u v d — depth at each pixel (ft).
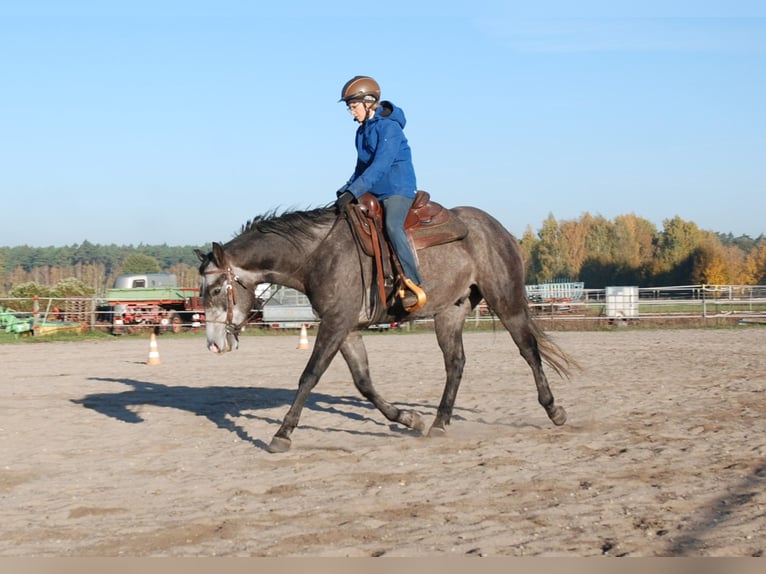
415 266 26.45
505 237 29.30
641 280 299.99
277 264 26.21
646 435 27.14
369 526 17.28
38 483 22.16
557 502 18.85
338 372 51.65
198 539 16.80
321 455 25.07
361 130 27.22
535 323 29.53
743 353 60.75
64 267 476.95
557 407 29.17
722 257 278.46
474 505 18.83
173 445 27.53
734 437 26.37
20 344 89.20
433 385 43.62
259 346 80.64
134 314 107.04
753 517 17.19
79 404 38.09
